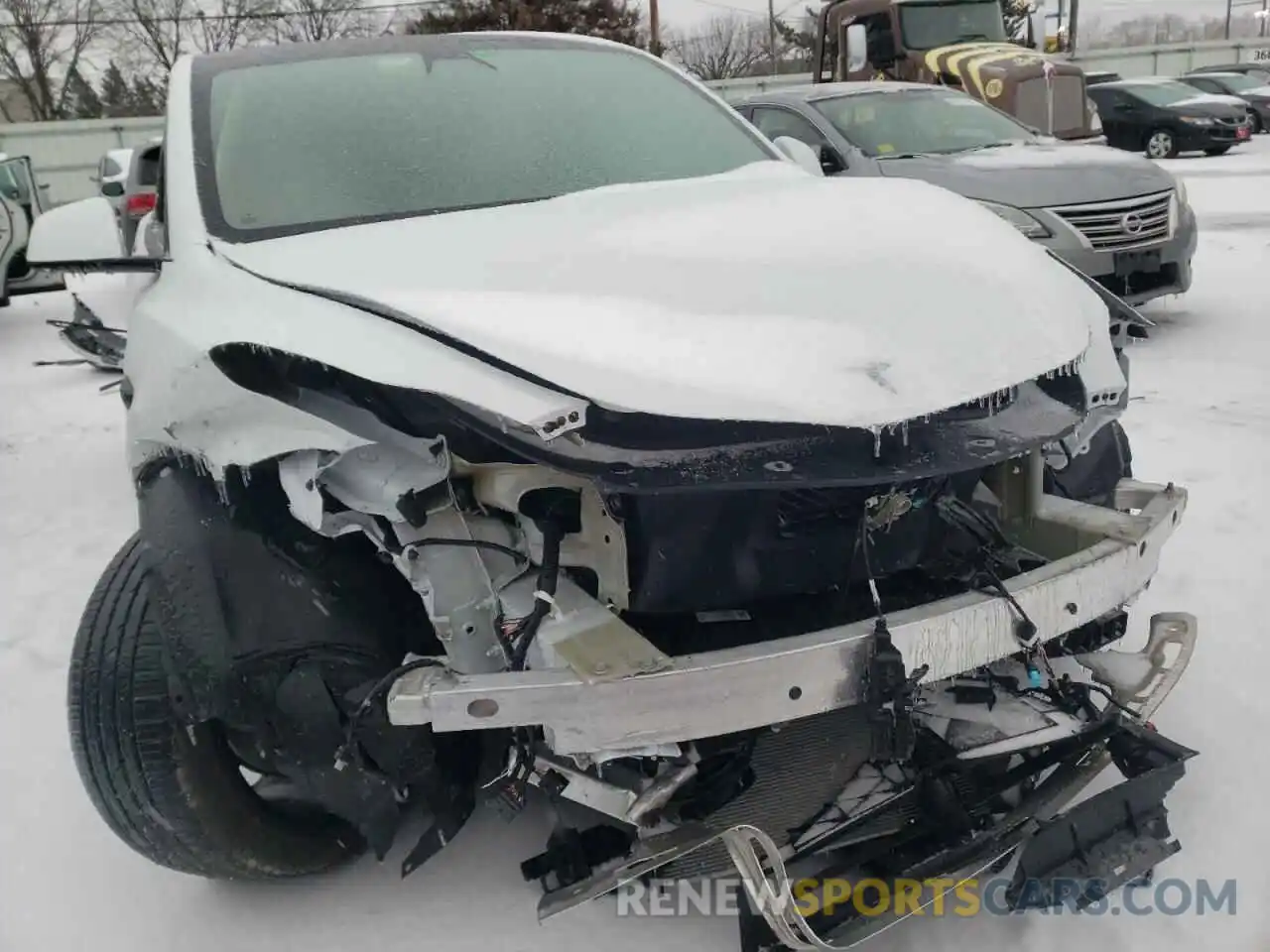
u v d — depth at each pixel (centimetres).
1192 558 359
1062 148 713
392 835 217
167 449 214
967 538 218
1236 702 277
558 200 250
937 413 182
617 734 173
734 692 175
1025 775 215
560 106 296
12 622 379
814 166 316
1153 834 204
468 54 312
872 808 205
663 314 187
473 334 181
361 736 193
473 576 189
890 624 184
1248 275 838
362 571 205
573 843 213
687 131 303
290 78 291
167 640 193
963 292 204
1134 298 665
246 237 243
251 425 194
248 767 224
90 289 681
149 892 241
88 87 4241
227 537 199
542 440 172
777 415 172
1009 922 214
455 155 271
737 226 220
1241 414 510
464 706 174
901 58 1136
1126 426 502
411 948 218
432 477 184
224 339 198
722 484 171
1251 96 2238
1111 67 3241
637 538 190
